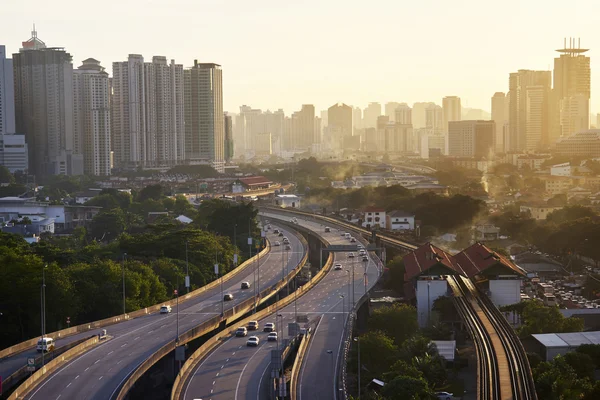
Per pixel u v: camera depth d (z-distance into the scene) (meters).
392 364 199.50
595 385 174.38
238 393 173.25
